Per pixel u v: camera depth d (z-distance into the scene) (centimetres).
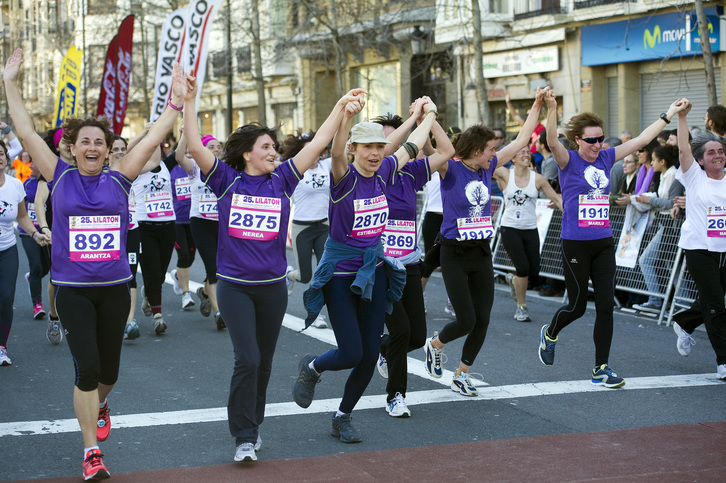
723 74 1725
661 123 684
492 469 473
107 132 479
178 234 1007
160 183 879
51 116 4084
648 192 1026
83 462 463
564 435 539
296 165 501
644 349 809
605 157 680
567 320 686
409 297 587
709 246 686
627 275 1019
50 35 4053
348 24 2420
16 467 478
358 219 521
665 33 1784
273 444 524
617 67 1953
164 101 1115
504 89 2216
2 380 693
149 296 885
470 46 2167
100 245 471
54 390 661
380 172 545
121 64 1271
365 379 527
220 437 536
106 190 475
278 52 2788
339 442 528
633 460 488
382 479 456
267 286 489
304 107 3136
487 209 625
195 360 767
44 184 850
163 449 512
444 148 589
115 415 587
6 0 4203
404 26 2309
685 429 551
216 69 3541
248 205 486
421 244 1443
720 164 685
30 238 973
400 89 2672
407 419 579
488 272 628
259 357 482
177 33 1114
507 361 758
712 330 689
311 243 912
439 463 484
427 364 665
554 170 1138
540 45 2095
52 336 838
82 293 468
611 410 599
